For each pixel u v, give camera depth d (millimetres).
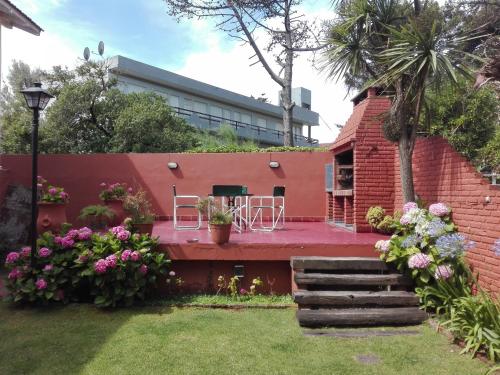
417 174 6742
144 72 21312
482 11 6953
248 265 6270
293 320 5094
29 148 13859
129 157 10203
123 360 3928
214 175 10102
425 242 5246
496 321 3992
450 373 3668
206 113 26641
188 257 6062
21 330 4719
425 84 5703
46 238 5805
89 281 5594
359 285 5504
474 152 8172
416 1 6316
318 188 10008
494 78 4609
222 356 4020
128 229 6055
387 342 4367
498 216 4602
